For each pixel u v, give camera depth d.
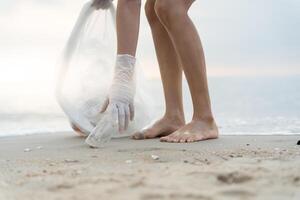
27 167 2.10
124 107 2.62
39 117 4.84
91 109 3.22
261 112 5.14
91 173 1.89
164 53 3.24
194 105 3.05
